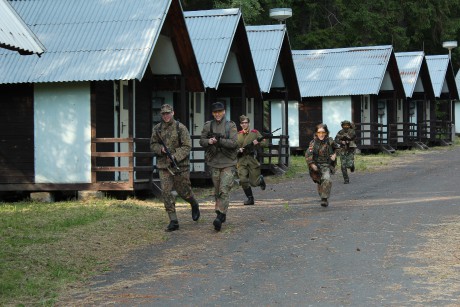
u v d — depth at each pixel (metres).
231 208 23.28
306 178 34.75
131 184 24.94
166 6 26.53
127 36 25.75
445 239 16.64
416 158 47.78
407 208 22.30
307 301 11.61
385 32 81.25
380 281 12.77
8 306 11.96
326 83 53.81
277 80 40.81
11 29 16.64
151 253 16.11
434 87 68.12
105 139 25.41
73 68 25.11
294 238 17.31
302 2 76.19
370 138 51.75
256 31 40.38
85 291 12.88
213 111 18.75
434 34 87.69
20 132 26.14
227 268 14.33
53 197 26.06
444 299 11.49
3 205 24.09
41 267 14.65
